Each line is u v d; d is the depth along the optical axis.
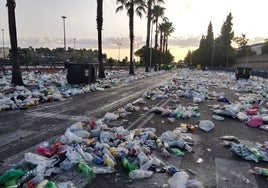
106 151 4.66
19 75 15.66
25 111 8.77
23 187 3.48
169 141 5.55
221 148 5.47
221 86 20.41
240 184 3.90
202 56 94.56
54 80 19.05
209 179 4.03
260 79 29.55
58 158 4.34
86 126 6.79
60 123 7.16
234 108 9.15
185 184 3.75
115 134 5.71
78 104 10.37
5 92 12.49
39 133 6.17
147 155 4.68
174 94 13.95
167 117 8.26
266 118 7.76
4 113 8.39
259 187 3.83
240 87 19.50
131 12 32.84
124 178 3.98
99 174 4.07
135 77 27.59
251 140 6.14
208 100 12.53
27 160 4.17
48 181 3.58
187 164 4.57
